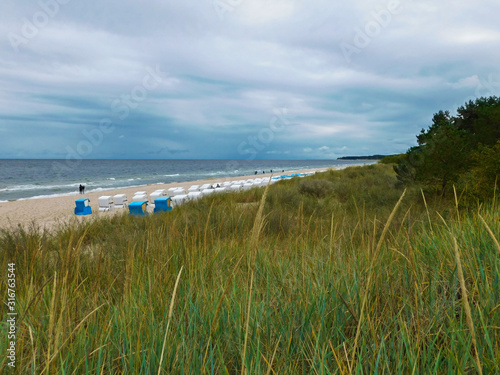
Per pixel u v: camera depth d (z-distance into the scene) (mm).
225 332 1567
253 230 1110
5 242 4805
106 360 1508
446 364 1262
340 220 5770
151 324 1585
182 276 2682
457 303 1587
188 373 1297
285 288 2205
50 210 20672
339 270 2371
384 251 2357
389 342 1383
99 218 9305
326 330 1507
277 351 1492
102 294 2648
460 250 2066
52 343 1535
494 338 1260
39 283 2746
